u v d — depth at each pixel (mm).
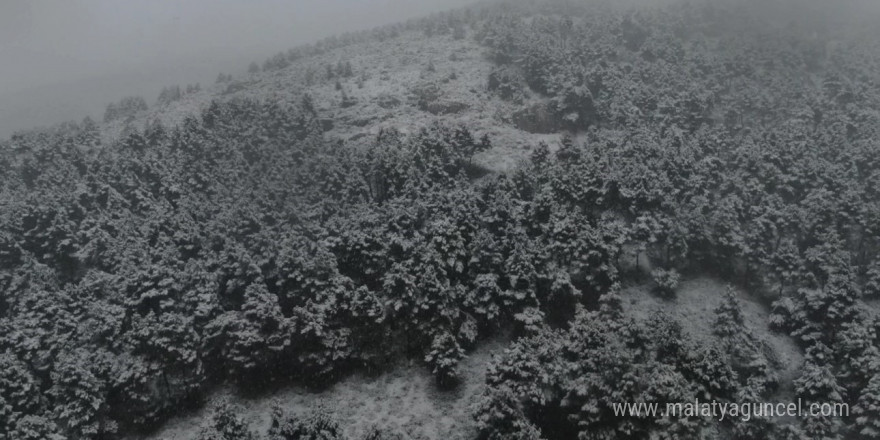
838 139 82125
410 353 58781
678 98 96938
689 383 46750
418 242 60438
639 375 43406
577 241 61594
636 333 48906
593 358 44812
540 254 60812
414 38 151750
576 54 113000
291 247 59312
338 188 73750
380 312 57188
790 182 73625
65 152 87062
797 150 78250
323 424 42562
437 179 75438
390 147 80312
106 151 83500
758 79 110750
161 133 92500
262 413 53438
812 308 59562
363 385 56375
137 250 58344
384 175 76375
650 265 70062
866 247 67438
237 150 84625
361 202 70500
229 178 77625
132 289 55688
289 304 58906
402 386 55906
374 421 51562
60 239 63281
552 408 47906
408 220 64688
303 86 122938
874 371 49656
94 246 62094
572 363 46656
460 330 57938
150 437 51406
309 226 64625
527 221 66875
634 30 128500
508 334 60812
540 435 45031
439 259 58406
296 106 107125
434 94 111375
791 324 61250
